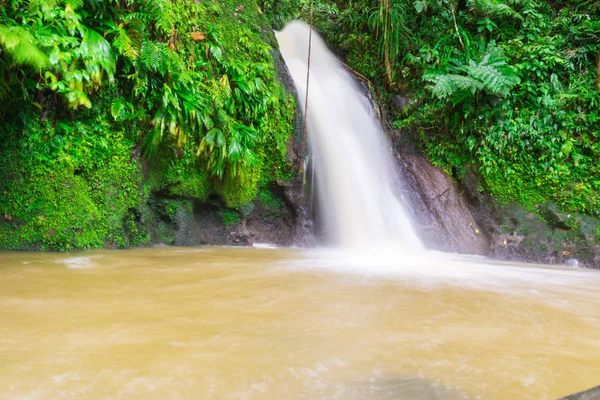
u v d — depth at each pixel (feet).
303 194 23.22
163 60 17.40
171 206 20.56
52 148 16.49
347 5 33.58
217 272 13.26
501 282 13.83
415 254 21.17
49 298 9.45
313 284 11.88
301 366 6.10
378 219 23.44
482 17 26.58
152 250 18.31
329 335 7.52
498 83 22.20
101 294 9.96
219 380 5.57
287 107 22.99
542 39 24.43
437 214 24.29
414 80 27.32
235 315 8.59
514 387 5.54
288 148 22.84
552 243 21.09
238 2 24.30
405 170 26.05
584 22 23.71
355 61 30.76
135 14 17.20
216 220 22.22
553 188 22.07
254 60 22.45
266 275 13.05
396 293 11.11
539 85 23.30
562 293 12.37
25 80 15.28
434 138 25.93
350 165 23.99
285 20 34.17
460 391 5.37
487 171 23.26
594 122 21.95
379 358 6.49
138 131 18.56
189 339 7.10
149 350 6.55
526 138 22.72
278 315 8.69
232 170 20.16
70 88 14.90
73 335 7.13
